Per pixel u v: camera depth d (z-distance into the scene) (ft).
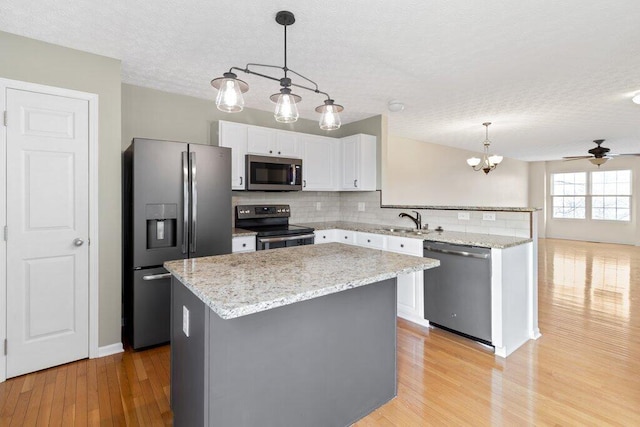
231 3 5.97
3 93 6.84
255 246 10.85
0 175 6.81
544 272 16.79
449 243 9.06
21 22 6.56
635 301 12.17
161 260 8.63
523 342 8.82
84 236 7.81
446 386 6.82
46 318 7.42
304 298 4.14
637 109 12.94
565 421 5.73
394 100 11.61
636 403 6.22
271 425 4.76
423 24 6.66
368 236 11.64
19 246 7.07
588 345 8.64
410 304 10.24
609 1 5.87
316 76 9.46
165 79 9.68
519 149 23.80
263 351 4.65
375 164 13.67
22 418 5.79
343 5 6.01
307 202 14.56
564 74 9.34
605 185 28.30
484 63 8.58
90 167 7.85
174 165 8.77
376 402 6.12
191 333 4.70
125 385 6.86
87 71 7.82
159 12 6.26
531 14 6.30
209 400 4.19
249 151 11.50
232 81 5.24
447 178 22.18
